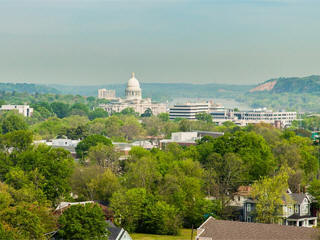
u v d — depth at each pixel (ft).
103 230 577.84
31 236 522.88
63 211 611.06
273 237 600.39
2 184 623.36
